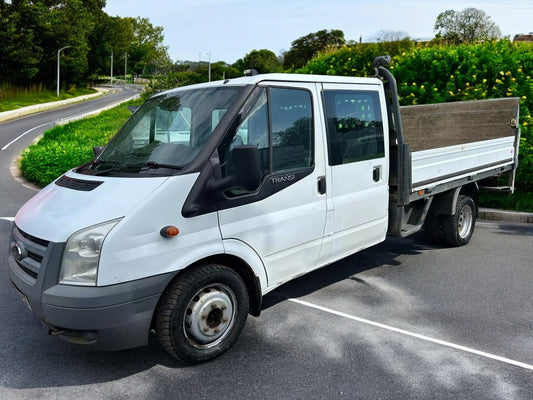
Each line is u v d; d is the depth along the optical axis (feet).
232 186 12.55
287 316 15.47
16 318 15.43
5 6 209.87
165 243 11.46
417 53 40.83
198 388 11.53
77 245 10.85
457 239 22.29
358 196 16.52
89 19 286.25
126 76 443.32
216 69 202.28
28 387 11.59
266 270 13.78
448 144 27.32
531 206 29.14
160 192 11.46
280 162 13.89
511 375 11.93
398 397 11.05
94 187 12.25
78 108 182.09
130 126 14.94
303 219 14.56
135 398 11.12
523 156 30.78
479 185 25.30
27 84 232.12
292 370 12.26
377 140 17.30
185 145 12.86
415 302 16.52
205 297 12.23
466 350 13.16
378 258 21.43
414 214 20.03
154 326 12.01
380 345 13.50
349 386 11.52
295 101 14.40
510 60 36.01
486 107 25.76
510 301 16.52
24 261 11.83
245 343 13.69
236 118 12.88
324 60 54.75
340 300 16.76
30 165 44.29
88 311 10.64
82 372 12.27
